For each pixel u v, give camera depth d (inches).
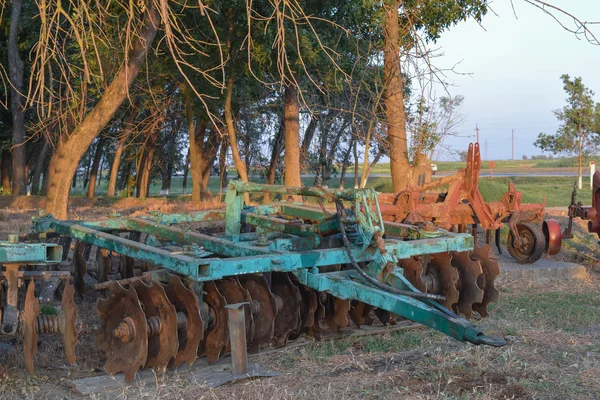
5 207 835.4
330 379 194.5
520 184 1512.1
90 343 233.3
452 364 207.0
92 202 1032.2
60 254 189.5
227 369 205.2
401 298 193.5
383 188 1161.4
